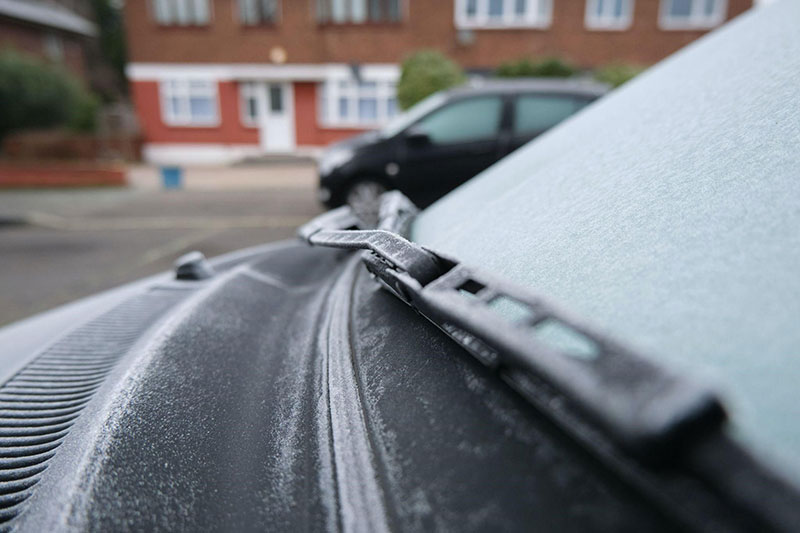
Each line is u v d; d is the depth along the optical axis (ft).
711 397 0.98
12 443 2.04
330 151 21.48
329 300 3.18
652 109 3.43
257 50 52.39
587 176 2.86
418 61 40.93
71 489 1.56
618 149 3.03
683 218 1.85
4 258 19.97
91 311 4.28
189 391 2.19
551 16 49.49
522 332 1.31
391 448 1.58
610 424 1.01
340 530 1.40
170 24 52.16
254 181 41.57
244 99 54.29
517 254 2.22
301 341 2.68
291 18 51.52
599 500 1.14
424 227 3.58
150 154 55.21
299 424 1.93
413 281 1.86
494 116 18.43
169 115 54.75
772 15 3.87
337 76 52.54
